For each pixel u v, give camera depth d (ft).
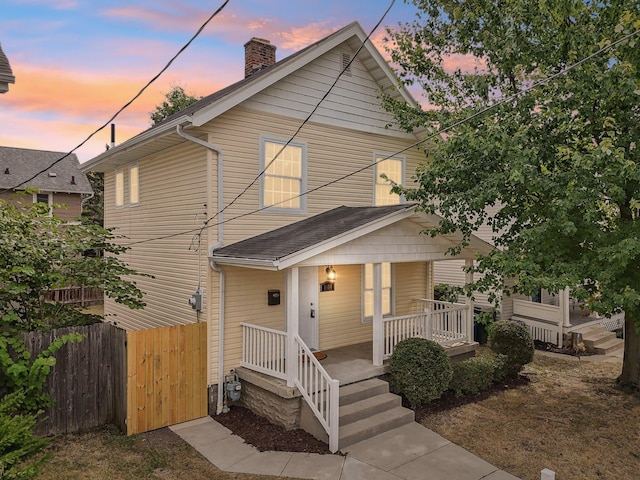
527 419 25.75
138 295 28.17
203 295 28.12
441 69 35.40
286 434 23.43
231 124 28.99
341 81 34.94
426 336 31.78
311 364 23.25
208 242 27.86
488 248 32.94
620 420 25.67
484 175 26.11
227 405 27.25
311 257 24.52
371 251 27.96
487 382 30.40
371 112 36.94
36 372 21.01
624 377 31.65
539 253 24.61
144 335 24.20
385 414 24.63
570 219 23.81
